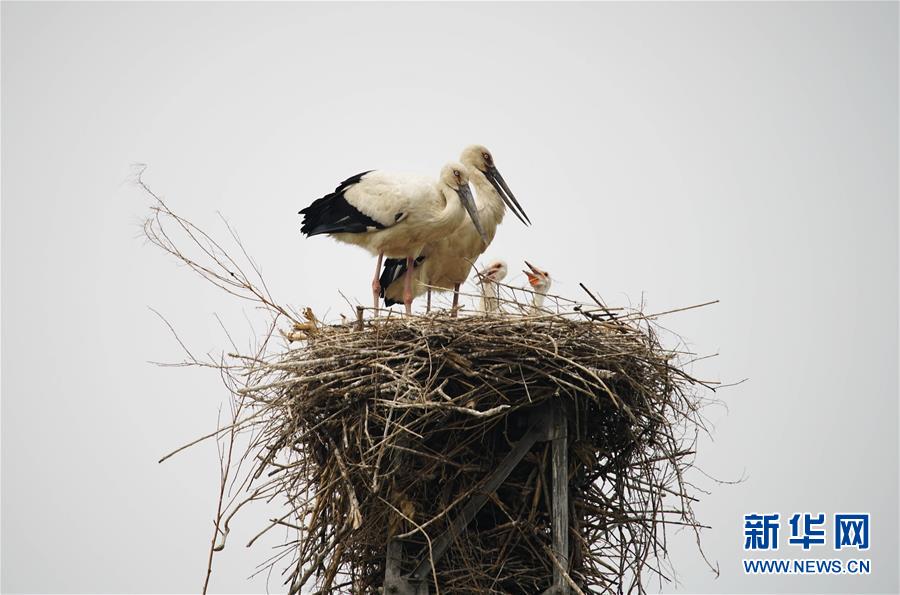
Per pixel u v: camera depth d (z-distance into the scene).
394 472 12.58
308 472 13.14
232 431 12.49
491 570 13.30
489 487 12.97
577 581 13.42
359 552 13.40
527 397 12.91
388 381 12.28
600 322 12.87
